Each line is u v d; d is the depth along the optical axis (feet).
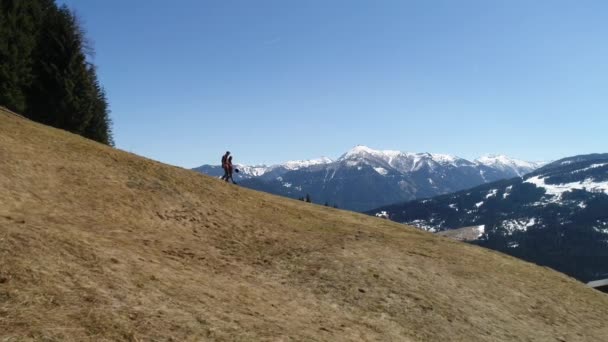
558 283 98.78
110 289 40.11
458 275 82.84
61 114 197.77
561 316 78.54
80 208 67.62
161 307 39.83
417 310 63.82
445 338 58.54
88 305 36.01
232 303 47.44
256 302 50.90
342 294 63.36
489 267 94.27
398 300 65.26
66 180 76.02
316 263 72.74
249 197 109.09
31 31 190.39
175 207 82.43
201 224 79.77
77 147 96.48
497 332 64.59
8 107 172.35
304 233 89.92
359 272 71.56
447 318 64.03
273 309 50.39
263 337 40.24
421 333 57.98
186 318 39.06
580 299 91.25
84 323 33.35
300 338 43.06
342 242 87.10
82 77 203.92
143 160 105.91
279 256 73.67
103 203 72.43
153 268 49.73
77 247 46.83
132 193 80.89
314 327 48.42
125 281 42.93
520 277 93.71
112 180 83.30
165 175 97.91
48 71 194.59
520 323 70.18
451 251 100.37
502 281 86.89
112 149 110.01
